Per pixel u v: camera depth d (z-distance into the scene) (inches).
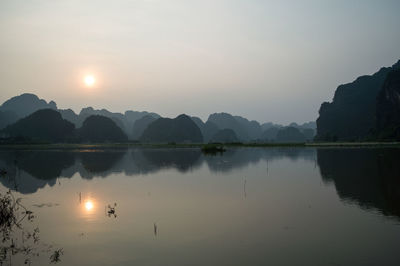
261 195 693.3
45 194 733.9
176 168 1270.9
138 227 462.9
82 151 2775.6
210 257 348.5
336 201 621.3
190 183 876.0
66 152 2596.0
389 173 983.6
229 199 654.5
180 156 1990.7
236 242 393.7
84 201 652.1
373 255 347.6
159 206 597.3
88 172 1161.4
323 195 682.8
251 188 783.1
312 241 393.7
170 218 509.7
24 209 584.4
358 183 824.3
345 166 1222.3
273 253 357.1
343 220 485.4
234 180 925.8
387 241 389.7
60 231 449.7
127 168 1288.1
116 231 445.7
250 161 1573.6
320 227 451.2
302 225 461.7
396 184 788.6
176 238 411.8
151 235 425.7
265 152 2374.5
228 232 433.4
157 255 357.4
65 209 582.9
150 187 815.7
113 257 354.6
